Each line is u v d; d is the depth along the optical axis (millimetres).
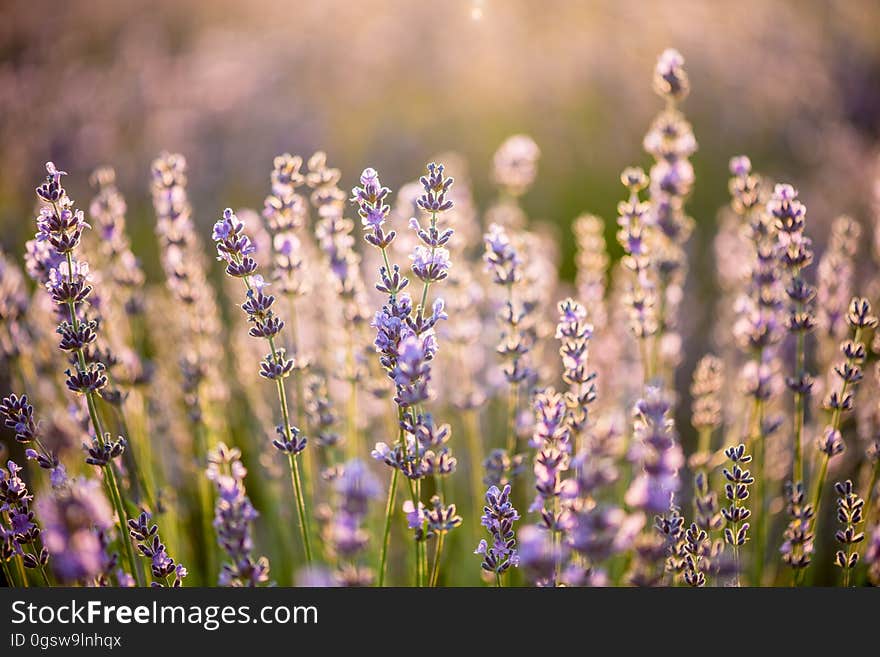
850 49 2406
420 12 2393
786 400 1199
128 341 1144
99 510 889
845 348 1002
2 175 1780
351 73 2217
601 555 890
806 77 2244
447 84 2211
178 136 1858
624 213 1064
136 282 1139
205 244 1612
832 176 1772
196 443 1140
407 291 1146
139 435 1099
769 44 2361
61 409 1090
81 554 885
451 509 948
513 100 2203
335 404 1156
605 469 916
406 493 1100
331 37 2361
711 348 1365
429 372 934
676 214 1105
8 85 2166
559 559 931
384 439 1184
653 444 899
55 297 942
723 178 2039
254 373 1195
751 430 1062
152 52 2408
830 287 1111
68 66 2387
